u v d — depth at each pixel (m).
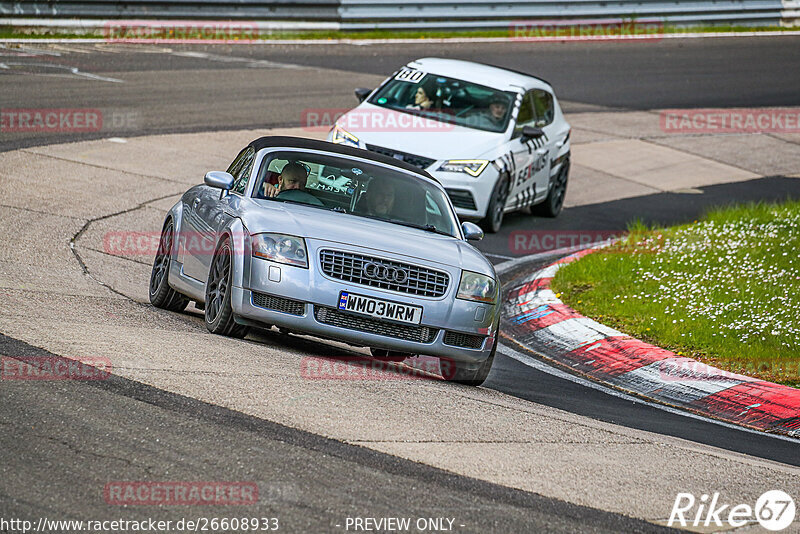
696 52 121.69
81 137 60.41
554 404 28.39
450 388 27.33
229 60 92.81
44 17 93.06
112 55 88.50
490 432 22.70
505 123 55.53
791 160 81.94
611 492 19.75
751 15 140.75
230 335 28.86
